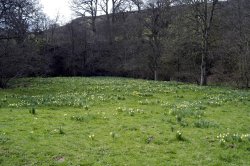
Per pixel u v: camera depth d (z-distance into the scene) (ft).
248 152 44.62
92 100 85.56
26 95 100.99
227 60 157.07
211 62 171.32
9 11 130.82
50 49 253.65
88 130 54.24
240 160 42.01
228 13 157.17
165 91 104.58
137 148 46.03
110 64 254.27
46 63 226.79
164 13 216.33
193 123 60.13
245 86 134.72
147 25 218.79
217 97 92.73
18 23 138.41
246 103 83.87
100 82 143.95
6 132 51.24
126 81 154.71
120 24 281.95
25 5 137.08
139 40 243.19
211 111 73.05
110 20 310.04
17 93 108.58
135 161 41.37
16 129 53.36
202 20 148.56
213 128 57.06
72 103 79.30
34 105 77.46
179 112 69.00
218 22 157.79
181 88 114.21
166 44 196.34
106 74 255.50
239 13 148.97
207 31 147.13
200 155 43.60
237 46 137.69
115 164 40.32
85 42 260.83
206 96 95.86
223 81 157.58
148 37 230.89
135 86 120.37
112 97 90.27
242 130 56.34
